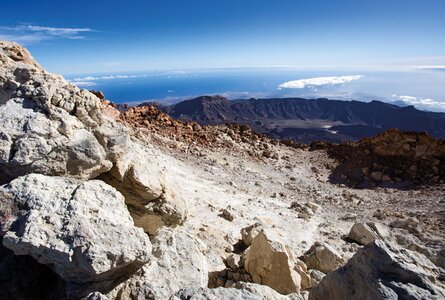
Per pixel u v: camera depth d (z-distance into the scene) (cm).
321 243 1573
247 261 1221
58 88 1184
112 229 825
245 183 3197
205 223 1770
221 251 1442
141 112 4647
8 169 982
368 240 1950
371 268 745
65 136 1084
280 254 1123
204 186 2584
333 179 4244
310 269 1415
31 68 1277
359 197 3453
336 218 2589
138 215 1300
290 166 4388
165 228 1117
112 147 1173
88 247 765
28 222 774
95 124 1202
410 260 758
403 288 682
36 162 995
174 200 1421
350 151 4816
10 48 1905
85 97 1221
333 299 803
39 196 856
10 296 877
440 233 2291
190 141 4203
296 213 2492
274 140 5459
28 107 1115
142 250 832
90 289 805
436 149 4234
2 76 1223
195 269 955
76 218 810
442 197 3306
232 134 4962
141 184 1247
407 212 2880
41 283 924
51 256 756
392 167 4284
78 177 1067
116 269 818
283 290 1104
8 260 930
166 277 886
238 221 1964
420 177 3994
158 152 3164
